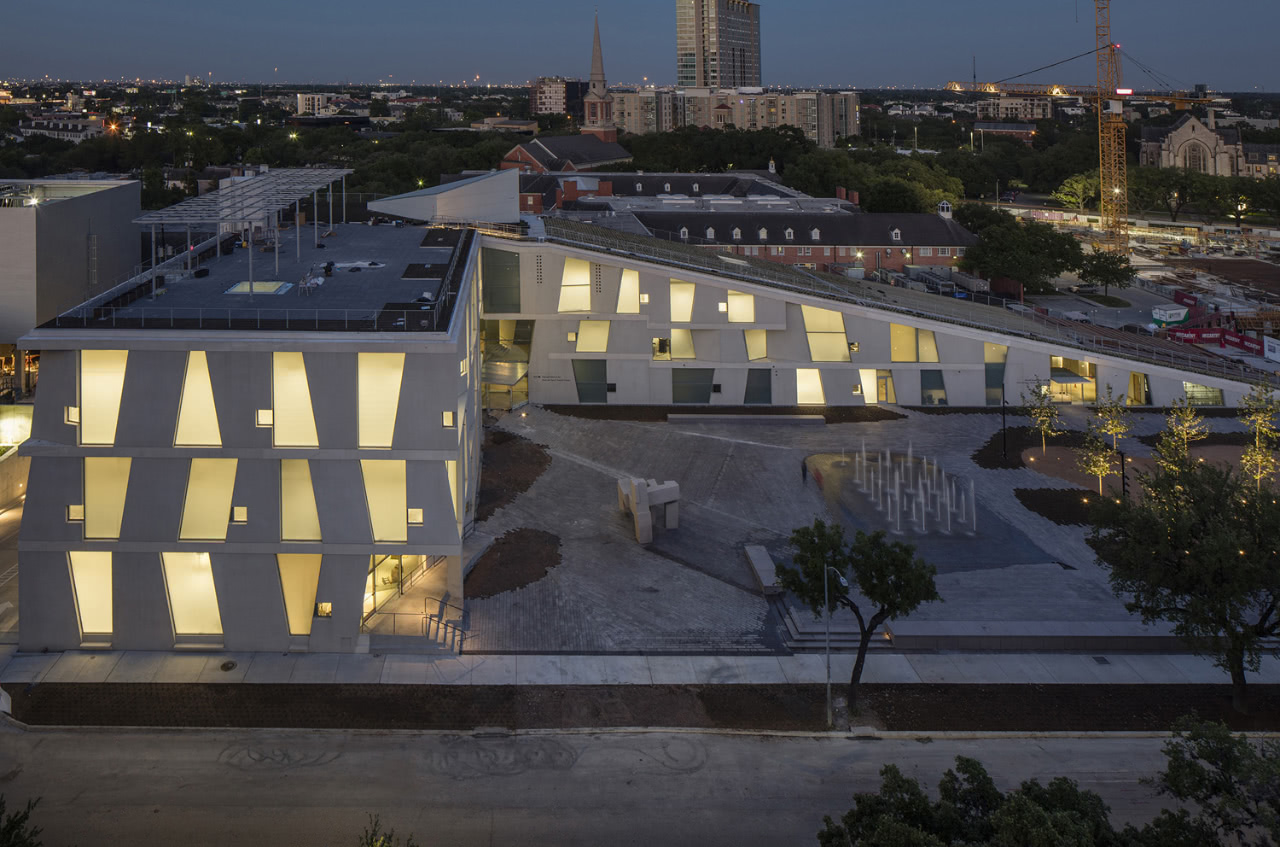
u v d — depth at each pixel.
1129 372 89.50
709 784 37.38
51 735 39.44
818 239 148.88
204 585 46.09
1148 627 48.69
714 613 50.72
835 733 40.69
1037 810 24.92
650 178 188.62
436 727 40.75
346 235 81.25
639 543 58.28
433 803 35.97
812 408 86.50
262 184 66.31
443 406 45.34
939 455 75.25
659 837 34.38
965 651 47.75
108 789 36.22
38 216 67.38
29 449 44.34
